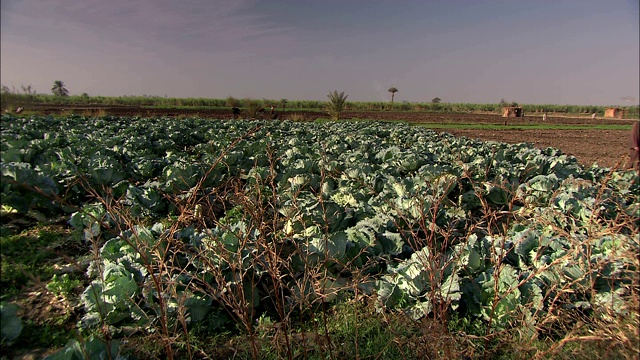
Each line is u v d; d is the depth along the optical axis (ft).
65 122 65.10
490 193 25.48
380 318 13.02
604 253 13.99
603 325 9.70
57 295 14.84
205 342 12.63
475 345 11.64
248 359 11.79
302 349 12.06
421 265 13.61
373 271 15.94
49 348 12.37
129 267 13.57
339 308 14.07
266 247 10.73
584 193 23.07
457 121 126.62
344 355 11.97
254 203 13.57
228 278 13.76
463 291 13.48
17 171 22.29
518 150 44.70
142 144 43.09
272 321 13.67
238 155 35.86
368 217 19.76
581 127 116.57
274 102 206.39
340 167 30.96
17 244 19.08
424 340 10.80
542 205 23.67
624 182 26.27
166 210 25.02
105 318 12.33
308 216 18.40
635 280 9.95
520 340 10.97
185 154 39.60
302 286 11.10
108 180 27.32
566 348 11.04
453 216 20.29
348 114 148.05
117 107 135.33
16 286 15.39
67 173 26.32
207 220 21.91
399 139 57.47
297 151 38.91
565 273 13.03
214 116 114.21
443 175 25.55
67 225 22.58
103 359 10.00
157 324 12.66
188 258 13.67
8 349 12.10
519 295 12.57
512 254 14.97
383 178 27.53
